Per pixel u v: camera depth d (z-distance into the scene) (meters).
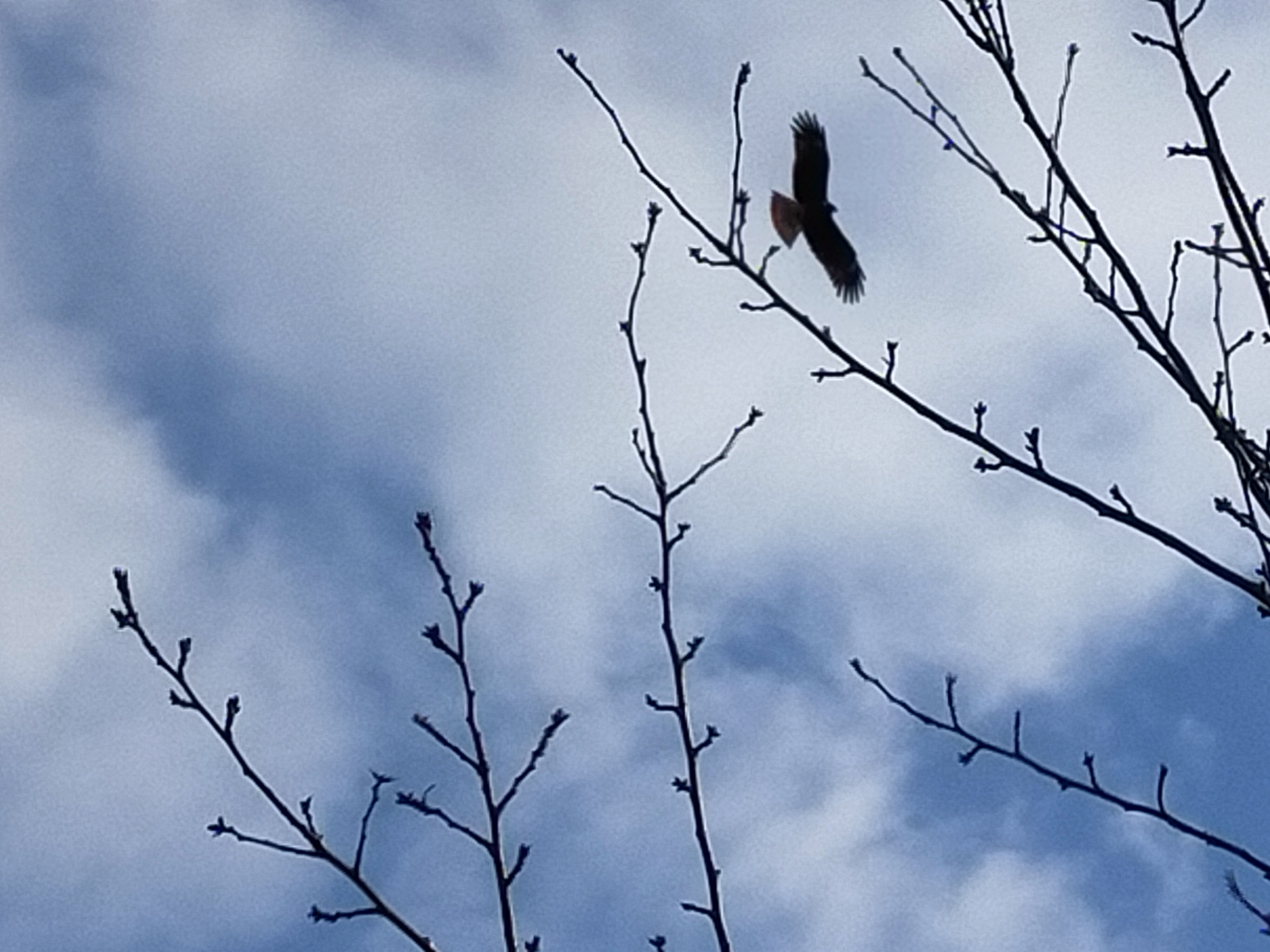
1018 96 5.00
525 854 4.23
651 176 5.00
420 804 4.26
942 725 5.09
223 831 4.28
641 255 5.02
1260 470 4.82
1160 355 4.89
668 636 4.65
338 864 4.21
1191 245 5.01
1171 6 4.94
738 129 4.99
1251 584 4.72
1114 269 4.94
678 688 4.58
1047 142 5.00
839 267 4.40
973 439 5.00
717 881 4.33
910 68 5.12
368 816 4.25
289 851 4.24
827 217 4.39
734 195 4.98
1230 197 4.84
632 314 5.00
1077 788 4.85
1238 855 4.64
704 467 4.85
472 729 4.34
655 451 4.87
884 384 5.01
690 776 4.46
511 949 4.10
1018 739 4.95
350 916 4.18
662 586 4.73
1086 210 4.97
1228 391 4.95
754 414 4.94
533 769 4.32
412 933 4.17
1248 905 4.57
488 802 4.25
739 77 5.00
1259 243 4.80
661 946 4.28
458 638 4.45
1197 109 4.92
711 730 4.60
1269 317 4.79
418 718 4.34
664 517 4.80
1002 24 5.00
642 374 4.93
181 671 4.42
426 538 4.55
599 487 4.86
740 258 4.96
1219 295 5.00
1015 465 5.00
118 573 4.47
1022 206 5.01
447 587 4.51
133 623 4.45
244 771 4.33
